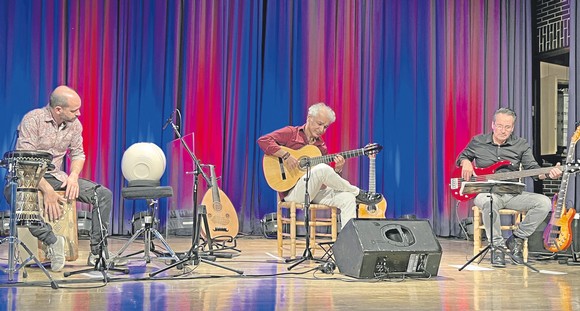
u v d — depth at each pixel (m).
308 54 7.13
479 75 7.58
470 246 6.23
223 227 5.69
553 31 7.39
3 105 6.34
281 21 7.11
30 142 4.06
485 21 7.64
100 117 6.61
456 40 7.55
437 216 7.44
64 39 6.54
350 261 3.75
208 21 6.92
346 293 3.25
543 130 7.55
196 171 4.02
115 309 2.78
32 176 3.68
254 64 7.05
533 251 5.02
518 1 7.62
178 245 5.82
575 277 3.97
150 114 6.73
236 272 3.80
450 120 7.49
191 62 6.86
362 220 3.79
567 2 7.21
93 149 6.58
